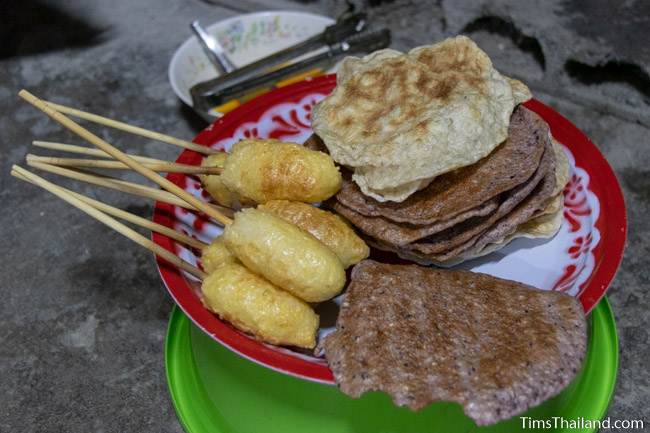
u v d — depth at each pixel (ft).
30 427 1.86
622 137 2.47
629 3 2.49
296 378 1.55
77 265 2.26
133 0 3.43
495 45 2.74
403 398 1.29
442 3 2.77
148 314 2.11
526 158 1.66
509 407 1.28
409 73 1.74
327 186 1.67
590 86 2.55
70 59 3.12
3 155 2.68
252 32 2.93
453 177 1.66
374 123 1.68
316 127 1.74
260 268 1.54
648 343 1.95
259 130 2.16
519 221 1.67
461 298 1.50
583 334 1.41
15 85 3.01
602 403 1.67
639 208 2.27
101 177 1.78
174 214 1.88
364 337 1.41
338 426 1.58
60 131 2.77
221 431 1.71
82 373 1.97
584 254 1.76
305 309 1.55
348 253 1.65
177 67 2.73
